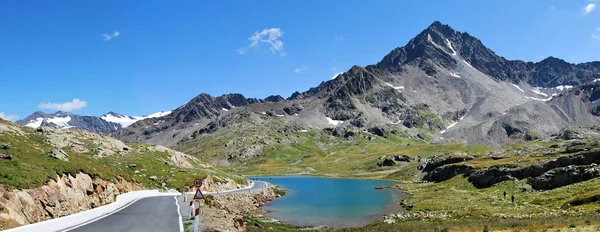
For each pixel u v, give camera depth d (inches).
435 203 3149.6
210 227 1283.2
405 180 6584.6
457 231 1466.5
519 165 3944.4
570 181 3110.2
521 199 2847.0
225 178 4116.6
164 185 3075.8
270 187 4566.9
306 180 7696.9
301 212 2999.5
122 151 3976.4
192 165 4621.1
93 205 1739.7
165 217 1443.2
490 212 2335.1
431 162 6742.1
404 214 2662.4
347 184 6333.7
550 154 4842.5
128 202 2046.0
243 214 2701.8
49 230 1067.9
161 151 4436.5
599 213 1768.0
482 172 4239.7
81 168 1851.6
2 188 1188.5
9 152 1593.3
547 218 1807.3
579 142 5802.2
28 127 3425.2
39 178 1407.5
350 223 2448.3
